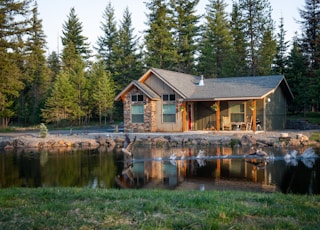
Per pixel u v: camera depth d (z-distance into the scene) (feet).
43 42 140.26
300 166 38.24
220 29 139.95
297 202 18.99
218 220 15.03
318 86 87.25
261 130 76.79
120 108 145.38
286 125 91.30
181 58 138.72
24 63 121.08
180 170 37.11
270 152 49.83
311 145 57.41
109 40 161.07
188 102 83.25
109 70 150.41
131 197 20.68
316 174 33.53
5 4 93.86
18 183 32.01
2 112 117.91
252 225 14.24
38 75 140.36
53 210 17.44
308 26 117.08
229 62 129.49
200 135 71.00
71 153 55.11
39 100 140.67
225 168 37.88
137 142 66.44
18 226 14.73
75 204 18.71
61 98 121.08
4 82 94.63
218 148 55.93
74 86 125.80
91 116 137.18
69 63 153.89
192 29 141.38
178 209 17.22
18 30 97.91
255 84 79.05
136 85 82.02
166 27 139.03
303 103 102.01
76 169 39.29
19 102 140.05
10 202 19.43
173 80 82.94
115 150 58.54
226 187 28.45
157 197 20.43
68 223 15.07
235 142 61.46
